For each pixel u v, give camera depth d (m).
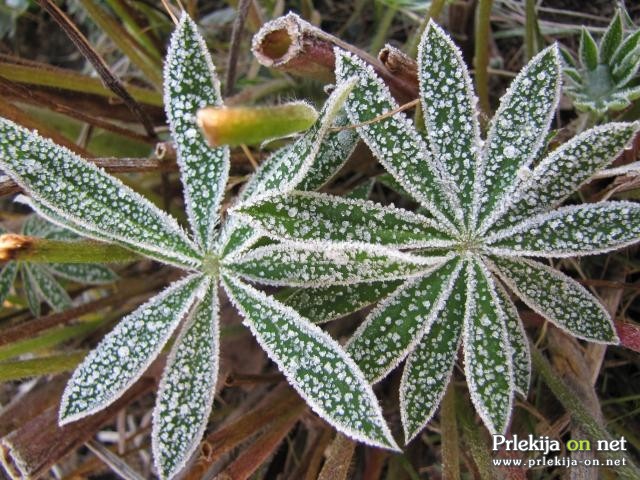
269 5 0.21
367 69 0.12
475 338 0.12
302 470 0.17
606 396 0.17
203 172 0.13
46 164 0.12
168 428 0.12
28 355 0.20
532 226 0.12
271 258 0.12
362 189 0.15
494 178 0.12
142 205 0.12
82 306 0.17
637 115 0.17
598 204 0.12
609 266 0.17
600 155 0.12
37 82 0.17
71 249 0.12
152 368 0.17
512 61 0.21
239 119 0.08
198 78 0.12
